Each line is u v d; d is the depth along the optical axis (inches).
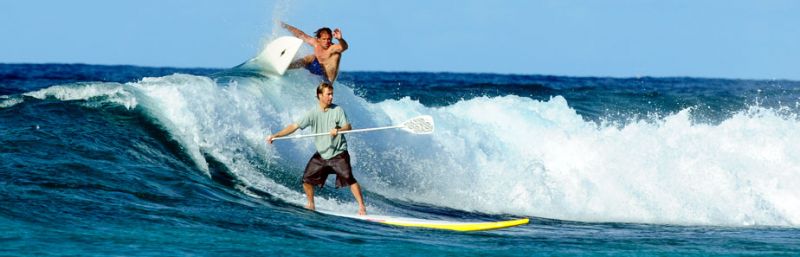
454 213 1520.7
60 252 872.3
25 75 5231.3
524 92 3767.2
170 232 1010.1
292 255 939.3
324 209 1354.6
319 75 1753.2
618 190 1690.5
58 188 1163.3
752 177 1756.9
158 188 1268.5
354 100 1873.8
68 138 1444.4
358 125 1813.5
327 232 1110.4
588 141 1851.6
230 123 1615.4
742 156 1823.3
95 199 1138.7
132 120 1593.3
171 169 1400.1
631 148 1825.8
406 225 1245.7
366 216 1294.3
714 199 1675.7
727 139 1883.6
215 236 1011.3
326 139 1309.1
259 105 1678.2
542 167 1765.5
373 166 1721.2
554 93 3661.4
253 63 1813.5
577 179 1731.1
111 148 1439.5
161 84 1681.8
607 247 1120.2
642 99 3221.0
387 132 1798.7
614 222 1529.3
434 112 2043.6
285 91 1738.4
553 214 1608.0
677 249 1119.0
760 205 1675.7
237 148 1582.2
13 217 995.9
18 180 1170.0
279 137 1312.7
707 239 1256.2
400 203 1571.1
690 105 3117.6
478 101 2151.8
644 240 1218.6
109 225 1014.4
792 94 3548.2
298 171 1606.8
